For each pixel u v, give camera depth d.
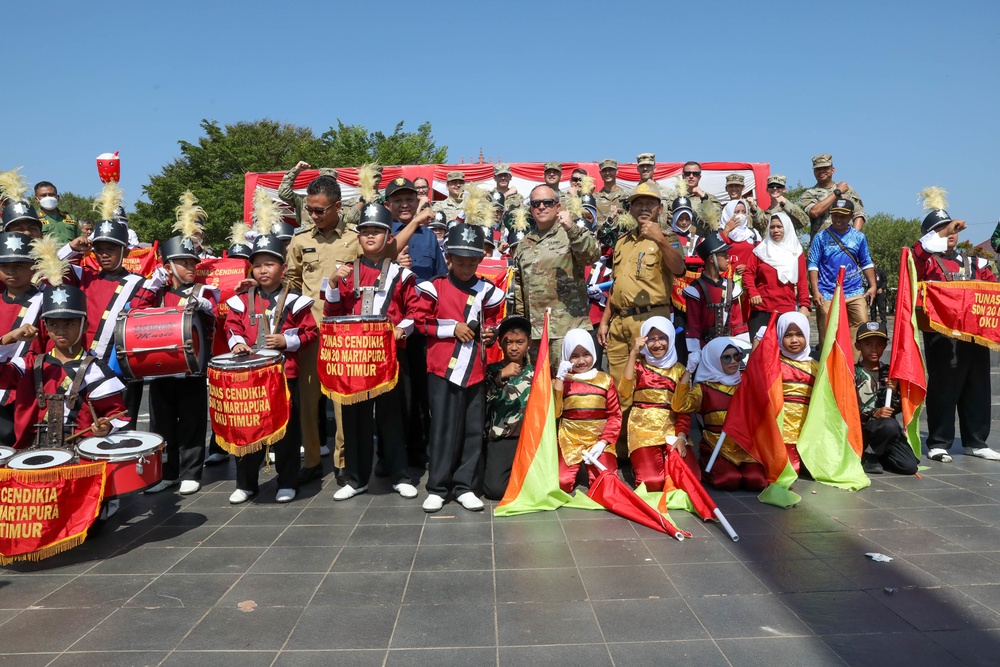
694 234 8.20
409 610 3.55
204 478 6.37
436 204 9.52
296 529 4.85
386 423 5.63
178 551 4.45
